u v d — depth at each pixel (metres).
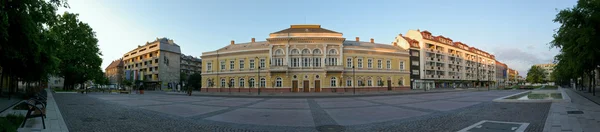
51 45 18.83
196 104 20.36
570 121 9.95
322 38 52.47
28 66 19.89
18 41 12.10
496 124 9.74
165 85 84.56
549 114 12.00
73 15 41.94
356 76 54.59
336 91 52.25
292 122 10.96
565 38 15.86
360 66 55.41
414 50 75.38
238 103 21.62
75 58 42.12
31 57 15.28
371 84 56.09
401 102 21.66
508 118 11.16
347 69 53.62
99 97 30.06
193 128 9.48
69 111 14.24
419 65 75.94
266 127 9.78
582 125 9.10
